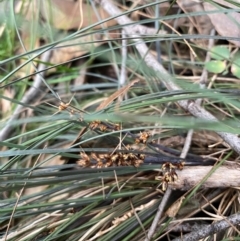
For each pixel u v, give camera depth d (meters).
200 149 0.52
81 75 0.65
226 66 0.56
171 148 0.51
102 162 0.43
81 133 0.44
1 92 0.64
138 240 0.45
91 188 0.49
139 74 0.62
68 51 0.65
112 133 0.41
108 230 0.45
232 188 0.46
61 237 0.45
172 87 0.50
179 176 0.45
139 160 0.44
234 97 0.43
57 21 0.64
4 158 0.57
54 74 0.65
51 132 0.43
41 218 0.46
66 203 0.44
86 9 0.65
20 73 0.64
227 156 0.46
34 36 0.59
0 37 0.63
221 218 0.44
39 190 0.53
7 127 0.57
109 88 0.64
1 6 0.58
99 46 0.64
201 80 0.56
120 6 0.65
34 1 0.64
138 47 0.57
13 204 0.44
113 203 0.47
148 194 0.47
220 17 0.57
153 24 0.66
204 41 0.62
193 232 0.42
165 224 0.43
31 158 0.56
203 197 0.46
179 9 0.62
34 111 0.61
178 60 0.60
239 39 0.42
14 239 0.45
